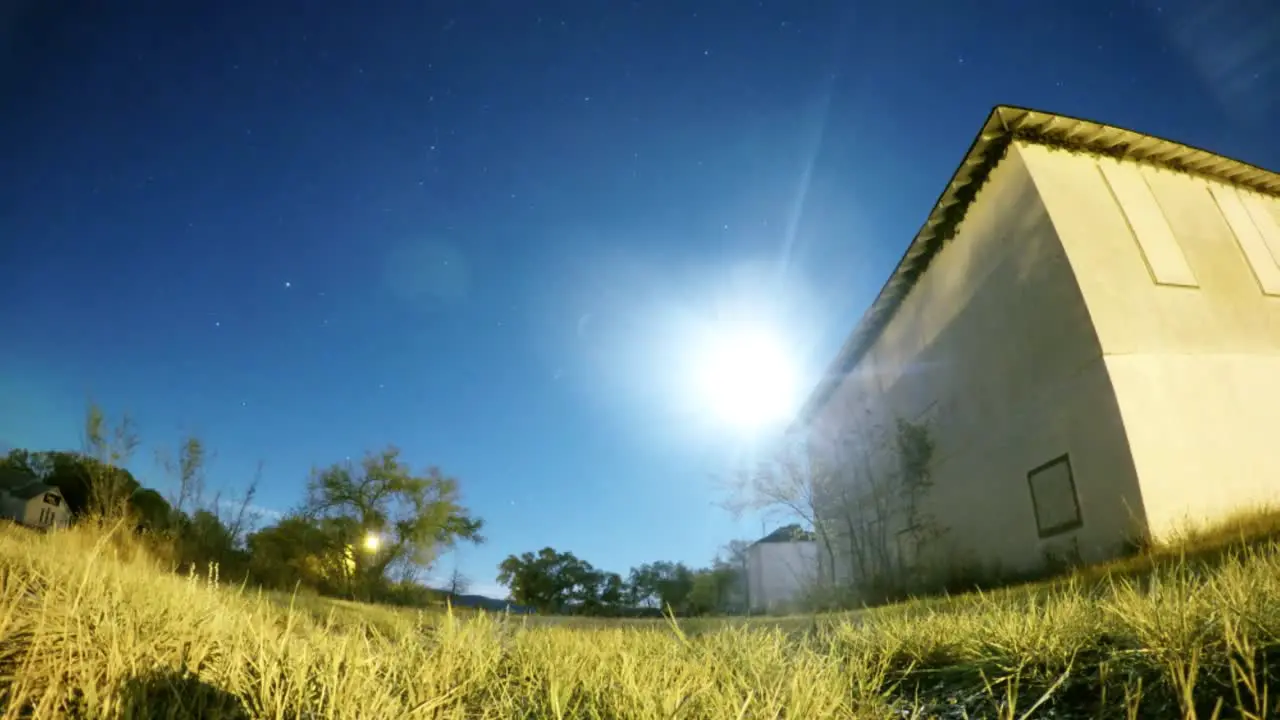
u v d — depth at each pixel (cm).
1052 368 1334
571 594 5594
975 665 382
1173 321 1286
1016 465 1438
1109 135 1458
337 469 3603
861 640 493
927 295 1894
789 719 276
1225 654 270
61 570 440
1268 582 343
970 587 1512
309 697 280
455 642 404
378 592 3206
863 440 2330
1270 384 1277
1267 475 1166
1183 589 346
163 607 380
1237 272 1425
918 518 1867
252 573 1440
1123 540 1124
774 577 4112
